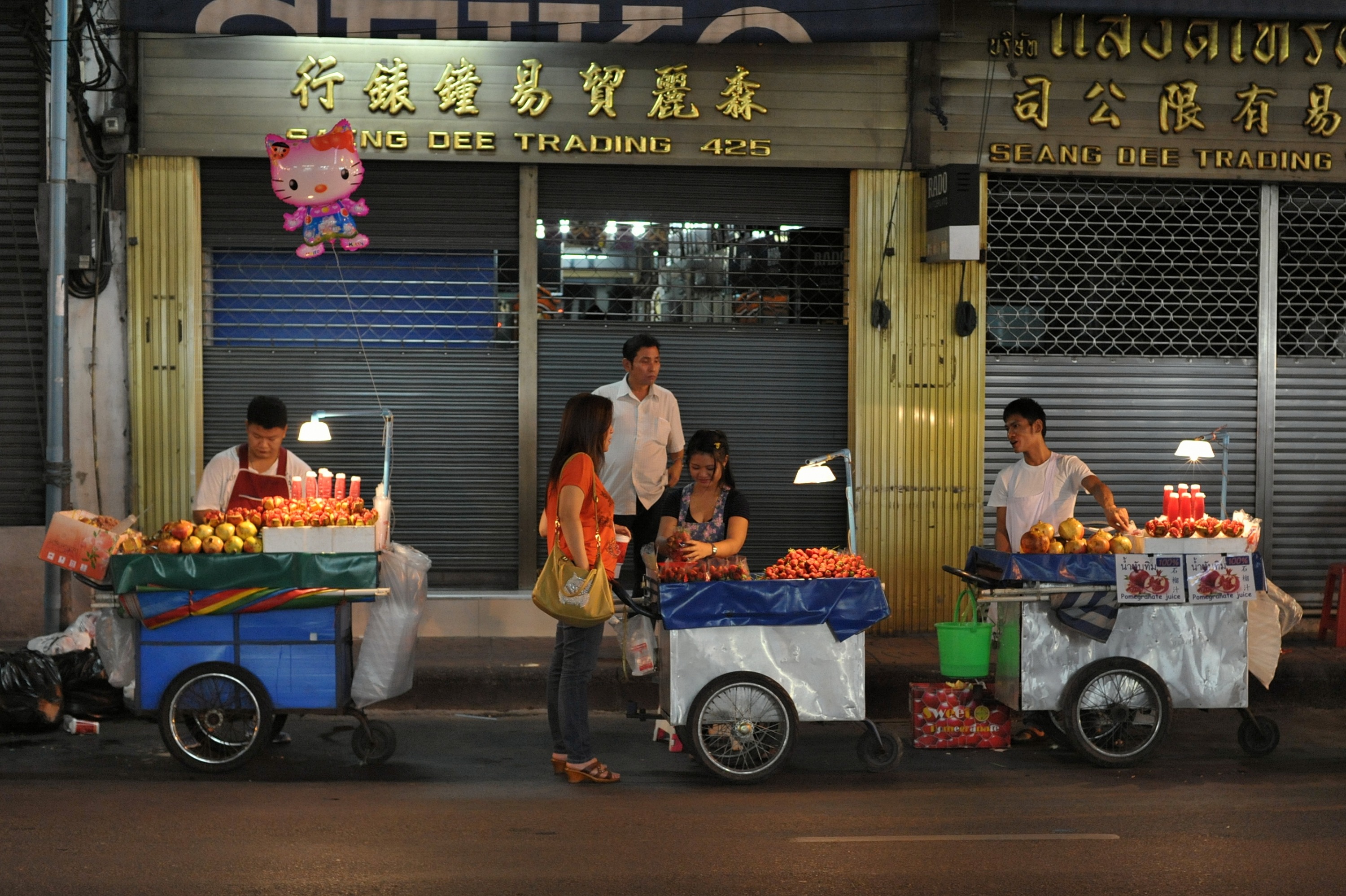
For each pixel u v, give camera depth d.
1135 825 5.42
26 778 6.12
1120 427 9.66
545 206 9.28
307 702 6.31
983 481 9.51
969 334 9.43
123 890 4.45
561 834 5.23
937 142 9.37
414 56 8.99
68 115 8.75
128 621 6.36
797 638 6.26
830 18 8.95
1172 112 9.54
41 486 8.98
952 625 6.64
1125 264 9.68
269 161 9.08
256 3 8.67
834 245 9.53
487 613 9.16
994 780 6.28
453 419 9.30
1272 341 9.76
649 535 8.02
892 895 4.50
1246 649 6.67
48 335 8.59
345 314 9.23
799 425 9.53
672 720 6.15
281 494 6.81
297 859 4.83
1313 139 9.66
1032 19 9.38
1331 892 4.55
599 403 6.14
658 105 9.14
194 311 8.95
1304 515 9.82
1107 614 6.47
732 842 5.13
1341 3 9.35
